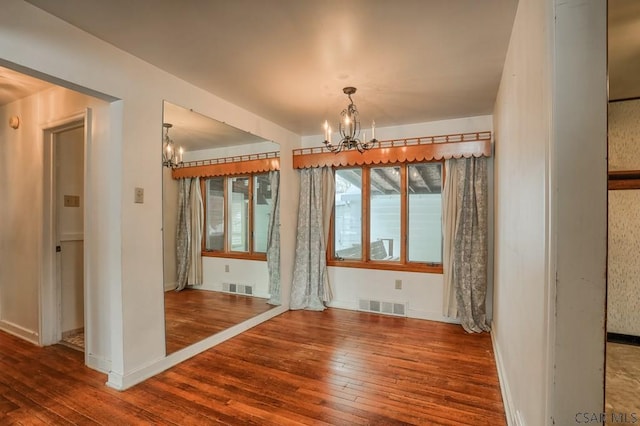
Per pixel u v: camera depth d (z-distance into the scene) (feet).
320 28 6.45
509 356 6.70
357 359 9.04
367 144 10.28
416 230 13.16
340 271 14.19
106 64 7.12
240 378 7.99
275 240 13.34
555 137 3.27
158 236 8.36
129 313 7.61
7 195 10.70
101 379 7.84
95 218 8.24
